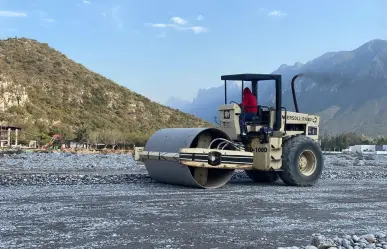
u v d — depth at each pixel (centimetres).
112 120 8244
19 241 617
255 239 649
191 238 649
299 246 608
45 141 5600
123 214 818
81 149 4841
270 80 1330
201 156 1183
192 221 769
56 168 1936
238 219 793
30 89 7975
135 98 9606
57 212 825
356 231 711
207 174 1264
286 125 1360
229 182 1418
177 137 1234
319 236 598
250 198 1044
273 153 1291
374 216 844
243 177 1582
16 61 9006
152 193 1096
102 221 754
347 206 955
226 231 698
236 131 1290
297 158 1305
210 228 717
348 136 8669
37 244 602
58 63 9550
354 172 1836
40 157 2862
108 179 1360
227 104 1312
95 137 5981
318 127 1448
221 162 1209
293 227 735
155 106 9606
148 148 1304
